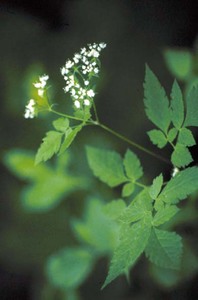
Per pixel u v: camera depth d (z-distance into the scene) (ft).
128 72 3.63
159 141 2.24
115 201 2.44
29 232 3.36
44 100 2.22
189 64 2.97
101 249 2.86
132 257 2.05
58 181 3.09
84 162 3.20
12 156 3.09
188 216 2.80
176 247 2.07
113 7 3.87
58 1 3.94
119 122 3.45
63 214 3.35
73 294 3.08
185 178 2.09
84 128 3.36
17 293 3.27
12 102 3.55
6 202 3.47
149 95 2.28
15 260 3.33
